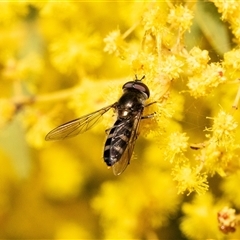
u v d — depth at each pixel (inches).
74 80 5.5
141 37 4.9
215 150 4.6
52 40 5.4
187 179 4.6
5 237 5.7
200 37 4.8
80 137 5.6
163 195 5.3
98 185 5.6
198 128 4.8
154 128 4.6
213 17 4.8
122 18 5.3
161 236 5.4
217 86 4.6
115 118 4.8
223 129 4.5
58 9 5.2
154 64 4.6
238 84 4.6
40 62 5.5
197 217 5.1
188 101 4.7
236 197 5.1
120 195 5.4
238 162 4.7
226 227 4.7
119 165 4.7
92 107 5.2
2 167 5.7
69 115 5.5
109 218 5.4
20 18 5.4
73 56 5.3
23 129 5.4
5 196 5.7
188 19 4.6
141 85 4.6
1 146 5.4
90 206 5.7
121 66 4.9
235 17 4.6
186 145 4.6
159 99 4.6
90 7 5.3
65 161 5.7
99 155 5.6
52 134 4.9
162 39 4.6
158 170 5.4
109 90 4.9
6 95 5.5
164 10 4.7
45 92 5.5
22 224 5.7
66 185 5.7
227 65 4.6
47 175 5.7
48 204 5.8
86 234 5.6
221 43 4.7
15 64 5.4
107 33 5.4
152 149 5.3
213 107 4.8
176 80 4.6
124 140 4.7
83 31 5.3
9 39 5.5
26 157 5.4
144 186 5.4
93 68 5.3
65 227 5.7
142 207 5.4
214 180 5.1
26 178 5.5
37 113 5.4
